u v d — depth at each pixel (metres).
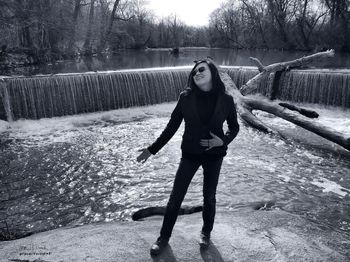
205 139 2.68
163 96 14.08
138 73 13.41
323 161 7.83
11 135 9.89
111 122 11.34
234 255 2.96
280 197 5.93
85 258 2.81
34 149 8.62
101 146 8.82
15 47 20.86
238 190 6.14
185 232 3.34
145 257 2.85
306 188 6.36
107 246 3.01
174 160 7.71
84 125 10.99
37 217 5.56
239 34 47.72
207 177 2.86
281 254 3.04
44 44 24.00
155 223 3.70
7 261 2.79
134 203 5.91
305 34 37.97
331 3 35.16
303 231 3.62
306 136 9.62
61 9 23.69
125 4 35.97
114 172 7.18
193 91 2.67
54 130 10.44
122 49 40.41
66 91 12.20
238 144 8.83
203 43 55.31
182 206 4.88
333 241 3.49
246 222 3.71
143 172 7.14
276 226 3.67
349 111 12.57
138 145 8.88
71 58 24.95
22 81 11.45
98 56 27.56
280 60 24.08
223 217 3.86
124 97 13.30
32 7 21.20
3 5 19.42
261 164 7.52
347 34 31.05
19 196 6.23
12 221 5.44
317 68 17.05
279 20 39.16
